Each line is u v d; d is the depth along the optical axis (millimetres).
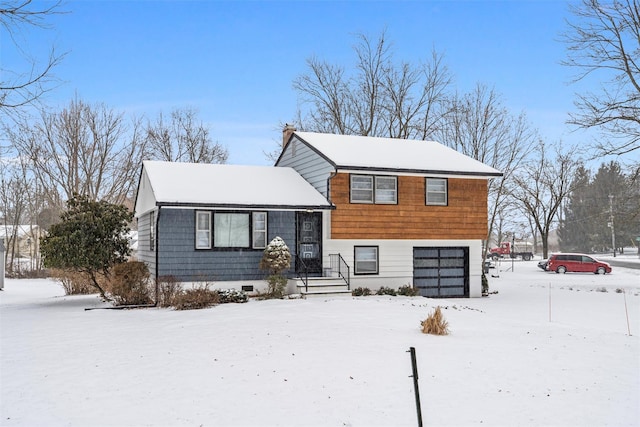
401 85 42688
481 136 40562
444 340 12977
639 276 40531
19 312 19609
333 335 13250
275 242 22062
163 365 10664
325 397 8727
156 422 7699
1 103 12844
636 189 36094
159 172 23938
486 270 42438
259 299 21391
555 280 37656
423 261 25969
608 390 9422
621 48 29219
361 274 24656
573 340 13648
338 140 27547
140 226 27531
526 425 7793
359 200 24156
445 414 8109
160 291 20328
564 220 89062
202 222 21953
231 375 9906
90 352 11914
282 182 25297
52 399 8734
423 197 25125
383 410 8203
